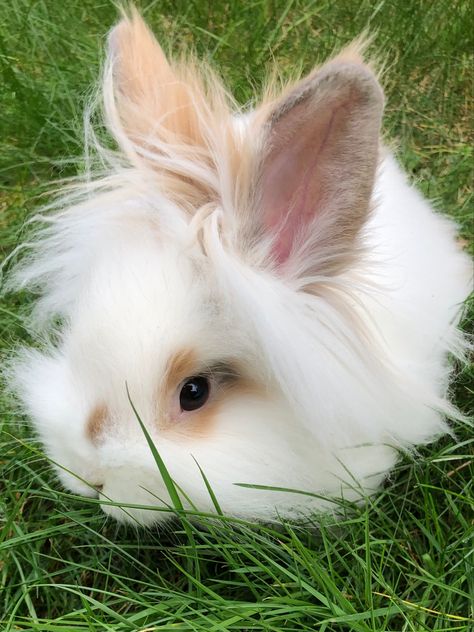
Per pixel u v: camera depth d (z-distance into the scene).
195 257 0.23
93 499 0.26
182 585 0.28
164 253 0.23
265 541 0.26
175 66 0.27
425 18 0.52
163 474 0.22
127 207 0.24
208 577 0.28
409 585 0.27
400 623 0.27
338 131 0.22
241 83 0.46
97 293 0.23
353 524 0.27
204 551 0.27
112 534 0.29
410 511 0.30
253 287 0.22
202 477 0.23
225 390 0.24
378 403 0.26
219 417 0.24
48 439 0.25
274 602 0.26
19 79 0.49
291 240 0.24
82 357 0.23
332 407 0.24
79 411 0.24
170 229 0.23
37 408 0.25
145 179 0.24
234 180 0.23
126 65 0.26
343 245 0.23
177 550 0.28
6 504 0.31
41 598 0.29
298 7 0.54
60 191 0.30
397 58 0.50
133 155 0.25
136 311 0.23
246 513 0.25
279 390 0.24
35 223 0.39
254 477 0.24
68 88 0.47
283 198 0.23
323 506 0.27
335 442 0.25
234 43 0.51
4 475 0.32
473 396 0.33
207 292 0.23
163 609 0.25
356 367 0.25
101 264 0.24
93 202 0.25
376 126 0.21
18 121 0.46
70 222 0.26
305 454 0.25
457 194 0.44
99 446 0.23
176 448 0.23
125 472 0.24
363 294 0.26
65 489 0.30
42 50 0.51
